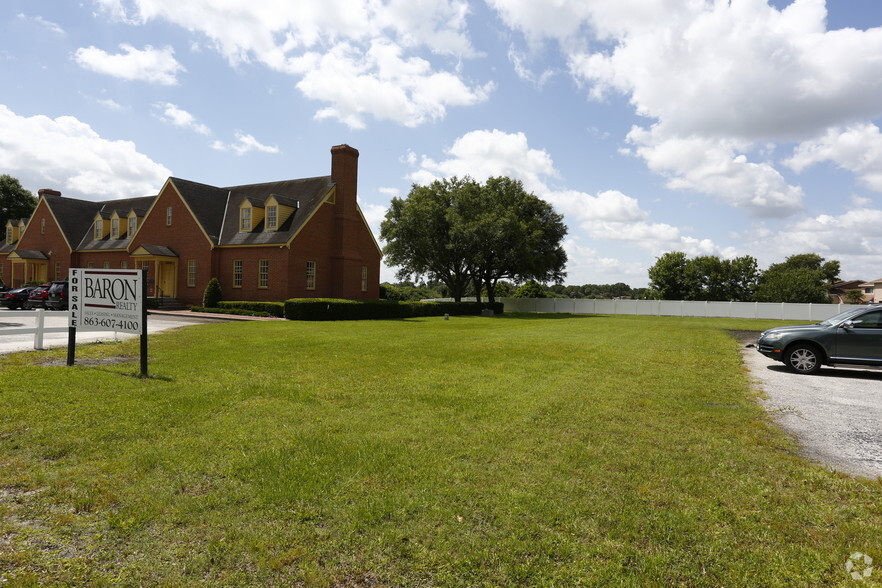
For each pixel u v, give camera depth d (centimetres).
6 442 511
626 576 308
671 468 481
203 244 3403
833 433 628
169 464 464
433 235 4466
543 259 5025
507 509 390
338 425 600
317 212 3359
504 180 5025
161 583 295
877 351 1069
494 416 657
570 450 527
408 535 350
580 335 2020
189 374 899
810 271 7281
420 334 1878
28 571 302
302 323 2467
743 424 649
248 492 410
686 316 5116
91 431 551
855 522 380
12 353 1088
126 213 4003
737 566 320
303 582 298
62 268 4162
